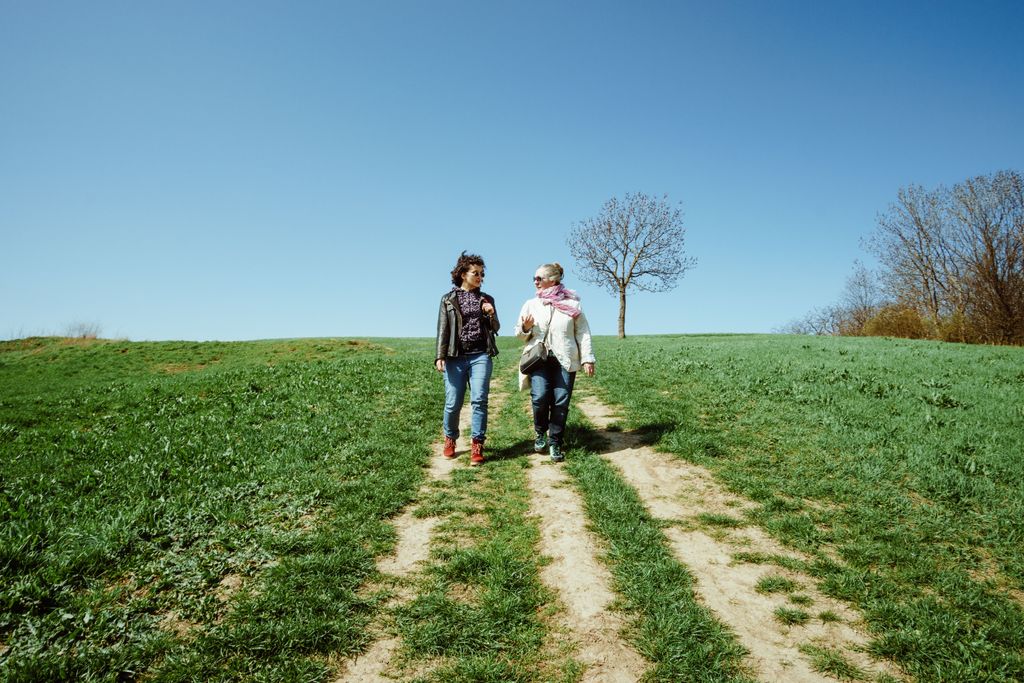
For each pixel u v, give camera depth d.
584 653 3.30
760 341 24.75
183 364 32.25
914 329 32.94
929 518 5.03
